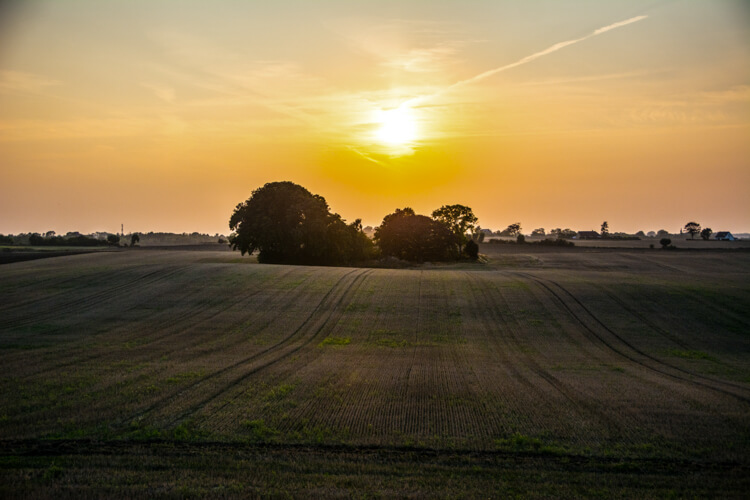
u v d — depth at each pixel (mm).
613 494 10820
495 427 14273
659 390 17922
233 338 26281
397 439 13430
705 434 13781
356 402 16266
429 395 17047
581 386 18375
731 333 28031
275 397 16688
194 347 24328
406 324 29406
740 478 11477
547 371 20719
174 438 13383
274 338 26359
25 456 12383
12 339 25578
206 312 31781
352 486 11117
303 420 14609
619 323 29703
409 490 10953
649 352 24656
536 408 15812
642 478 11477
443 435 13711
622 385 18594
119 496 10664
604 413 15367
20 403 15867
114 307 32969
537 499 10641
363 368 20703
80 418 14672
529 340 26578
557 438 13555
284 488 10984
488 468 11930
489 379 19219
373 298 35156
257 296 35625
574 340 26688
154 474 11539
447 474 11664
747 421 14727
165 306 33188
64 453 12562
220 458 12305
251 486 11070
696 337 27328
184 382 18203
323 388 17688
